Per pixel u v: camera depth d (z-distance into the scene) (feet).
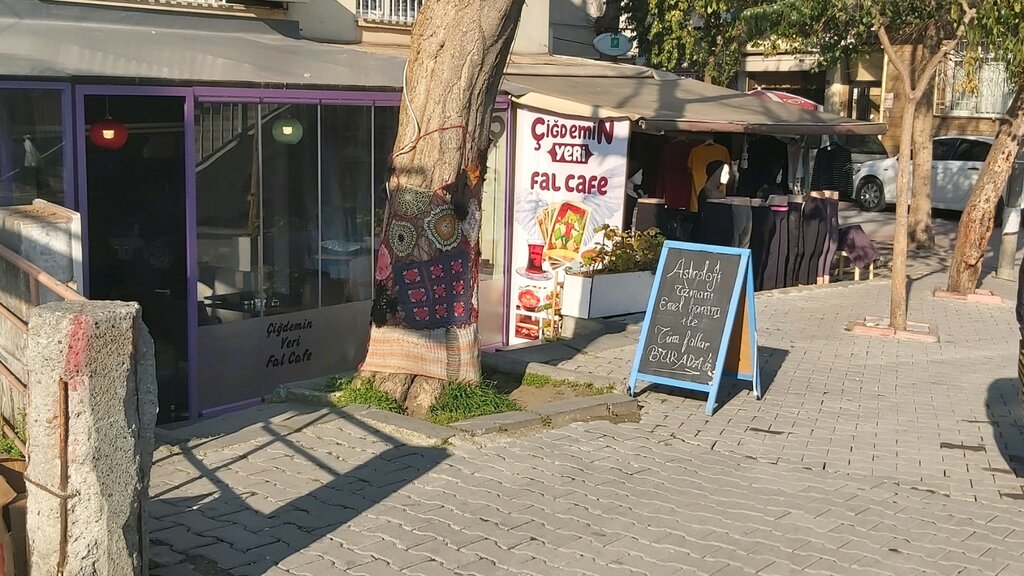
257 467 19.48
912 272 51.57
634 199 44.91
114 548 12.75
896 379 29.63
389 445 20.92
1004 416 25.79
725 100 47.50
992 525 18.34
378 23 41.50
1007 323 38.93
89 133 26.50
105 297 27.78
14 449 17.31
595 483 19.60
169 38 32.24
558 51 61.87
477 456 20.75
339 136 31.81
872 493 19.81
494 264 37.37
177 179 27.78
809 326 37.24
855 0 35.22
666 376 25.86
